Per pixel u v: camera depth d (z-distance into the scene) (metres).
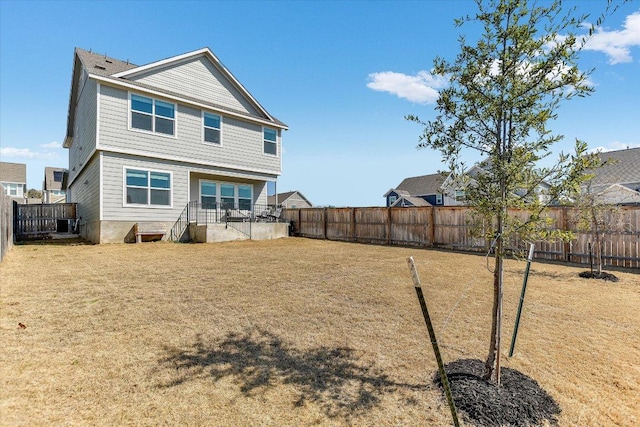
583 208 6.79
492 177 2.70
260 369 3.03
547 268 8.15
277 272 7.06
